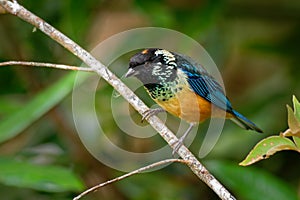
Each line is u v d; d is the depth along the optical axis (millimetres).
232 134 12406
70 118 11719
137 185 11898
